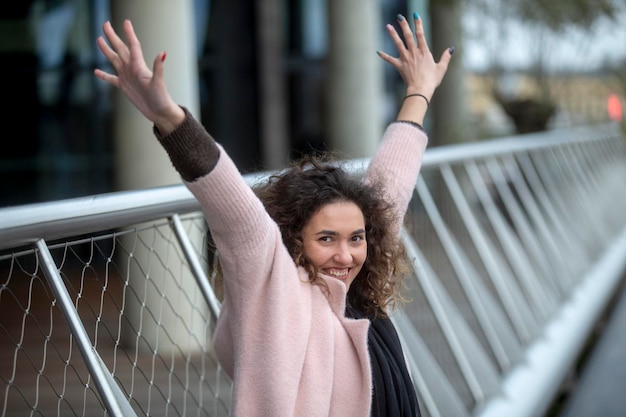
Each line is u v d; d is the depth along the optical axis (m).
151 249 3.19
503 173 8.40
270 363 2.56
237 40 16.02
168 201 3.11
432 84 3.56
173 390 4.76
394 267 3.04
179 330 5.33
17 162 14.28
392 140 3.41
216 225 2.54
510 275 7.48
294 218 2.78
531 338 7.51
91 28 14.41
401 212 3.30
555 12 18.14
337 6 13.61
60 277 2.63
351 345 2.71
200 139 2.46
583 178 12.15
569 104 20.27
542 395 6.78
